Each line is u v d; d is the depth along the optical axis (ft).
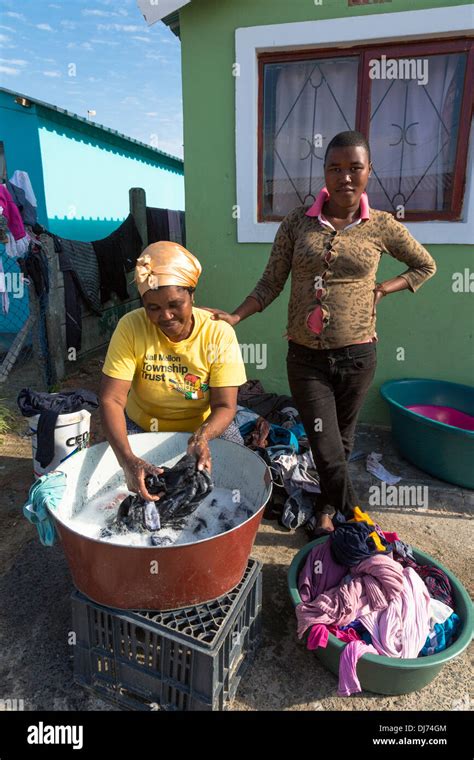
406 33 10.89
